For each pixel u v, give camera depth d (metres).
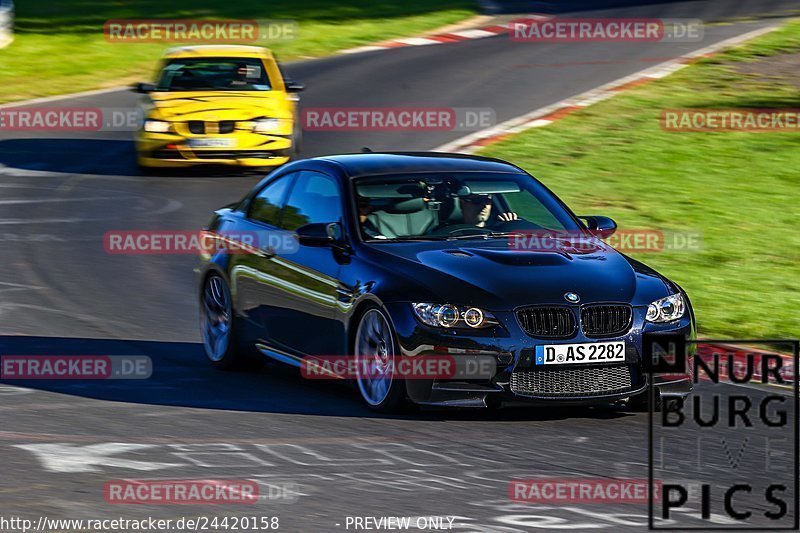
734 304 40.72
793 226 52.25
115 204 57.53
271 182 33.59
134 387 30.59
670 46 100.56
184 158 62.16
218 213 35.28
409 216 30.16
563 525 20.36
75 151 71.00
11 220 54.16
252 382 31.64
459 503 21.47
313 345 30.16
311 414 28.02
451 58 100.56
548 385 27.22
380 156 32.53
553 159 64.75
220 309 33.75
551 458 24.59
